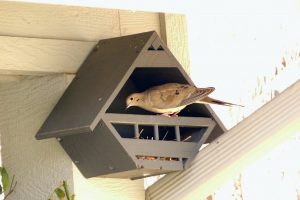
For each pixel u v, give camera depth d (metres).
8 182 6.05
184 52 7.07
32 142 6.64
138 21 6.96
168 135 6.67
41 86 6.67
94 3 5.93
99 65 6.56
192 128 6.70
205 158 6.57
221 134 6.74
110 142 6.26
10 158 6.72
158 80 6.87
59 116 6.41
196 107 6.73
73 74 6.64
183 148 6.52
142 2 6.04
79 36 6.73
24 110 6.70
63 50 6.65
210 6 6.25
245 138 6.56
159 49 6.45
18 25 6.57
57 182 6.54
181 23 7.10
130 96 6.70
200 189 6.52
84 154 6.43
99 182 6.58
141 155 6.31
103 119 6.18
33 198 6.59
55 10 6.70
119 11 6.91
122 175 6.49
